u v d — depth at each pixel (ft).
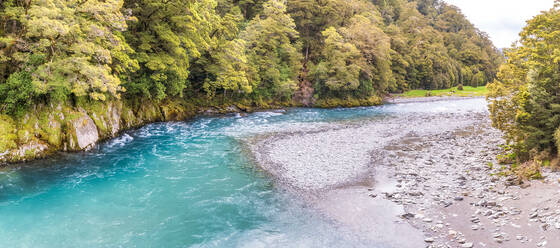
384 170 56.03
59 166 55.31
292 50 153.58
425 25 340.18
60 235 34.06
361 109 156.76
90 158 60.90
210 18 111.34
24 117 55.83
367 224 36.58
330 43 171.22
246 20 166.09
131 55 82.69
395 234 34.06
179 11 88.94
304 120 114.93
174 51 91.09
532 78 51.62
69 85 54.80
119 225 36.40
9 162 51.37
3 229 34.81
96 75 55.16
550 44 51.60
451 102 195.93
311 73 169.37
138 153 65.57
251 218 38.37
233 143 75.77
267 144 75.25
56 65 51.80
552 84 50.37
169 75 93.76
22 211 39.06
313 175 53.62
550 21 53.47
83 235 34.19
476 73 338.75
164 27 87.51
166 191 46.16
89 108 69.56
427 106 173.58
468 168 54.85
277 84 145.07
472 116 132.36
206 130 90.79
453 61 313.32
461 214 37.17
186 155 64.95
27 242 32.55
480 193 42.47
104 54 56.34
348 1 212.84
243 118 114.42
